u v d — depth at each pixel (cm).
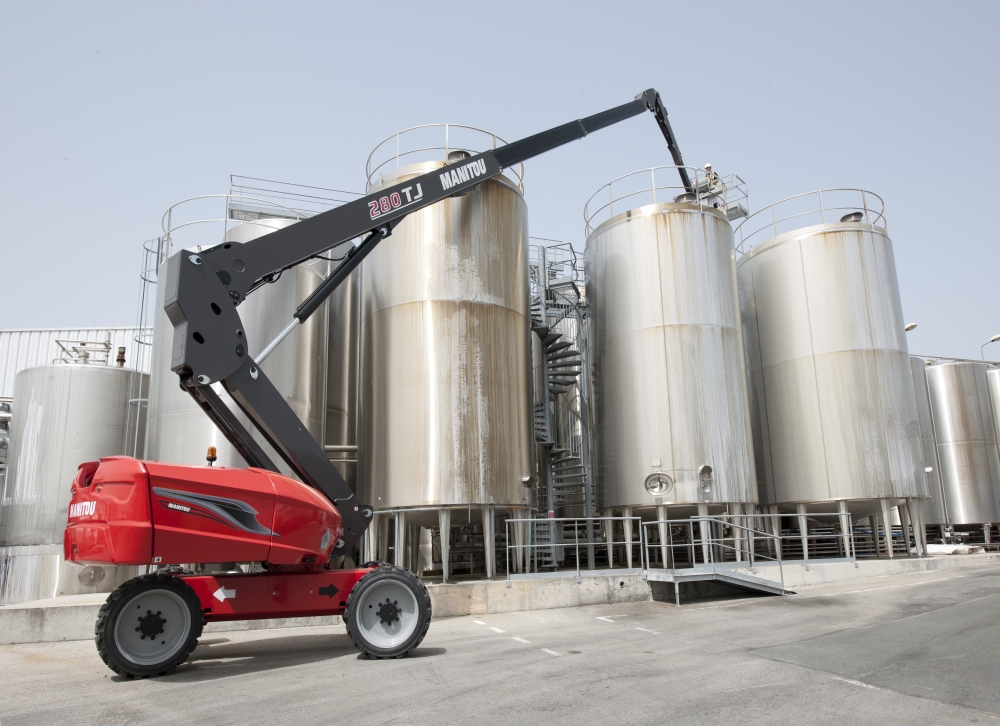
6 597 1747
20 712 770
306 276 1817
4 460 2259
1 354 3134
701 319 2033
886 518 2155
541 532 2097
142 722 718
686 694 784
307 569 1089
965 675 844
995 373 3694
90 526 928
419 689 832
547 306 2373
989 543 3147
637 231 2111
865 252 2303
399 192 1404
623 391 2061
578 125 1808
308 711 746
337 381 2170
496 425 1711
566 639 1175
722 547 1973
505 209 1855
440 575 1919
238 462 1622
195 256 1079
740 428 2003
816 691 786
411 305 1741
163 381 1703
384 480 1695
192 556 952
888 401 2203
